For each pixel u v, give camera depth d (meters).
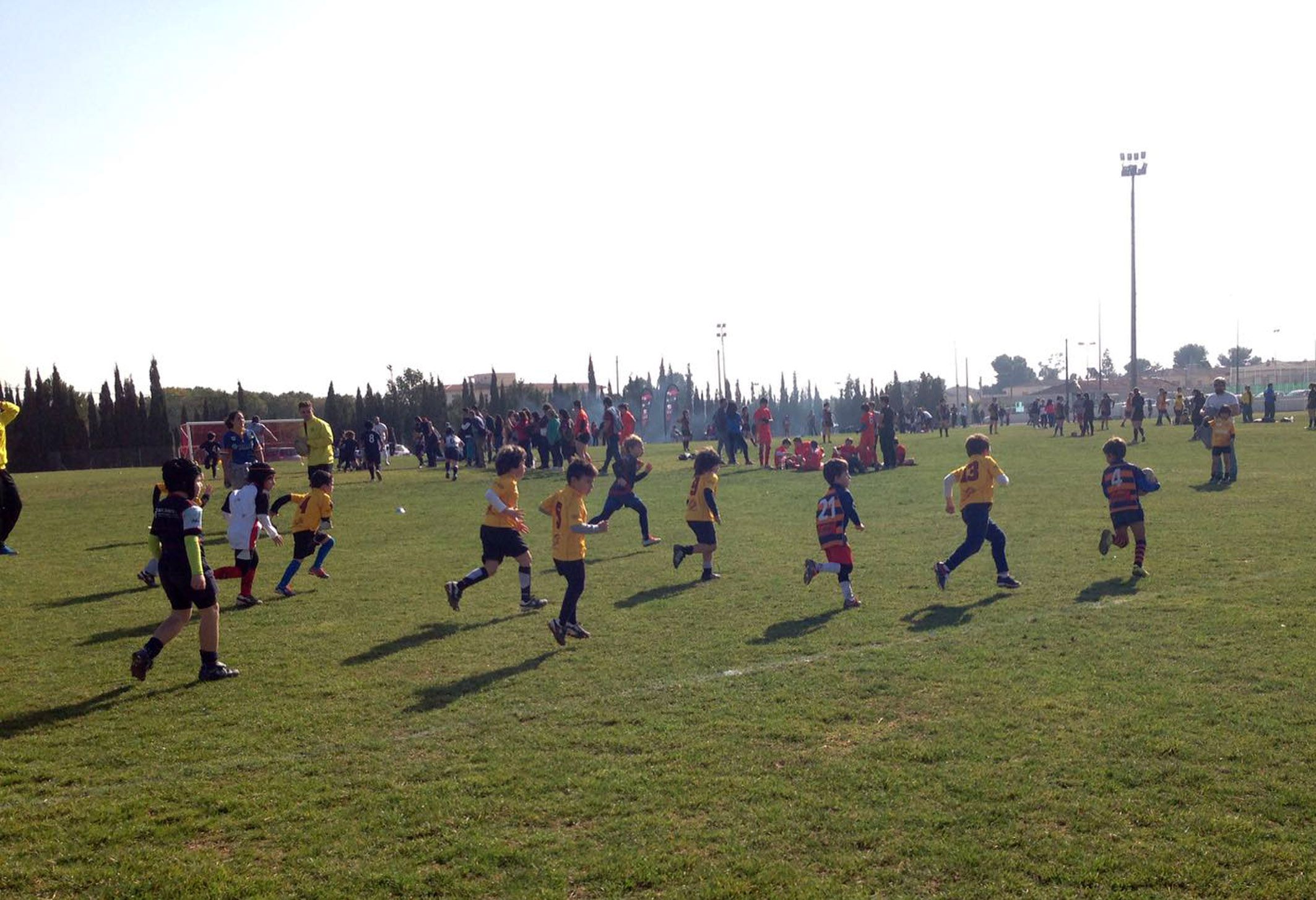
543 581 11.34
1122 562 10.83
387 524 17.52
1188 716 5.72
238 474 17.28
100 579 12.21
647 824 4.63
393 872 4.23
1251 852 4.14
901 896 3.92
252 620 9.52
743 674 7.02
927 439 43.47
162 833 4.70
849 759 5.32
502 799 4.96
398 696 6.80
